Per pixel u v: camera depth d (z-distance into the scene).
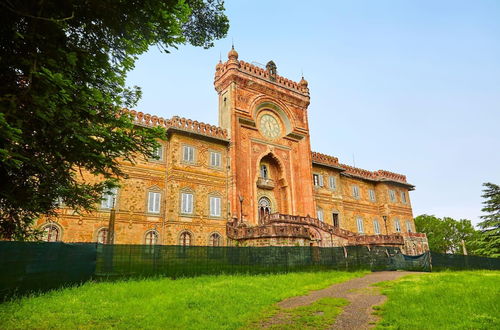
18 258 13.08
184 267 19.95
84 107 8.28
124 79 9.88
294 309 12.18
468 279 18.98
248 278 19.30
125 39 8.95
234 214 32.38
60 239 25.03
